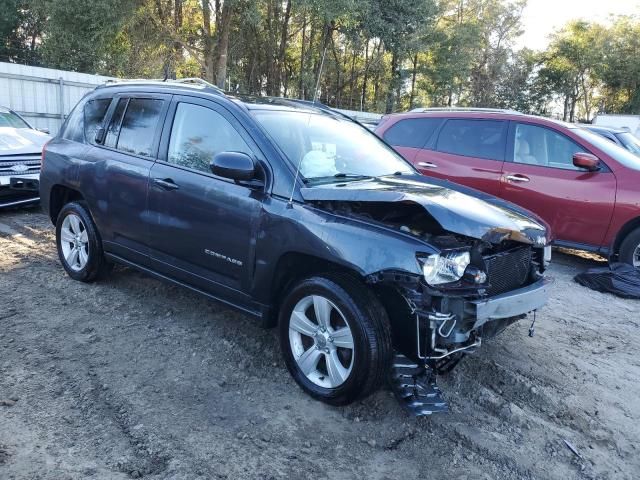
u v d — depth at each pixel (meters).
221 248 3.88
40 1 23.06
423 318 3.05
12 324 4.34
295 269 3.67
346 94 44.62
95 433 3.04
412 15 31.47
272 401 3.46
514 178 7.03
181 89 4.46
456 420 3.41
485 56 50.88
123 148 4.75
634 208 6.32
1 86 15.37
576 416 3.54
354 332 3.20
